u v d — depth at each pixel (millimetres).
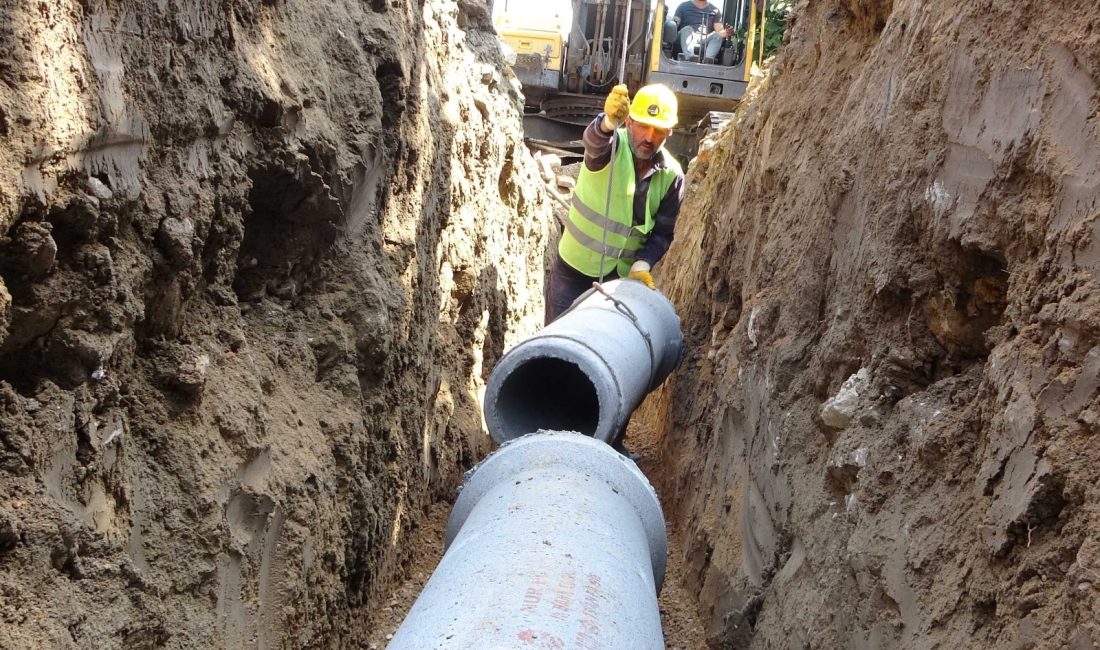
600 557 2877
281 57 3508
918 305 3289
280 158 3342
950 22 3268
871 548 2984
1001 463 2479
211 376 2969
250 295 3553
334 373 3826
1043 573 2219
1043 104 2588
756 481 4414
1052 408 2332
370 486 3943
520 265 8672
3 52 1992
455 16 7859
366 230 4129
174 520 2652
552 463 3795
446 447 5789
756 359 4797
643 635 2562
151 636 2422
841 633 3100
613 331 5719
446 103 5996
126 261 2467
